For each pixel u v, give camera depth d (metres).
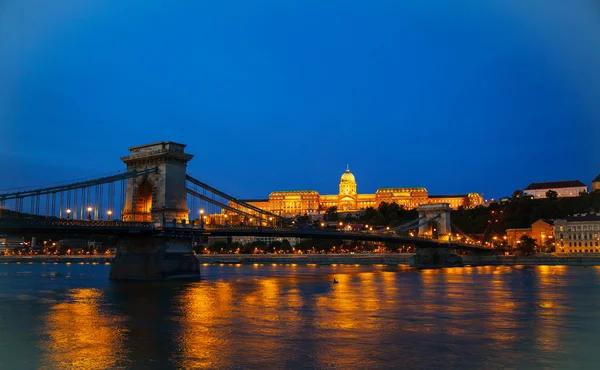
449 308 62.62
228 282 99.62
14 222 78.38
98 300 69.19
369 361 37.84
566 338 45.25
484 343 43.31
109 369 35.97
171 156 99.12
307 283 99.62
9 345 42.53
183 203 100.81
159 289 82.69
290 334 46.56
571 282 100.75
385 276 122.81
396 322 52.66
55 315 56.84
